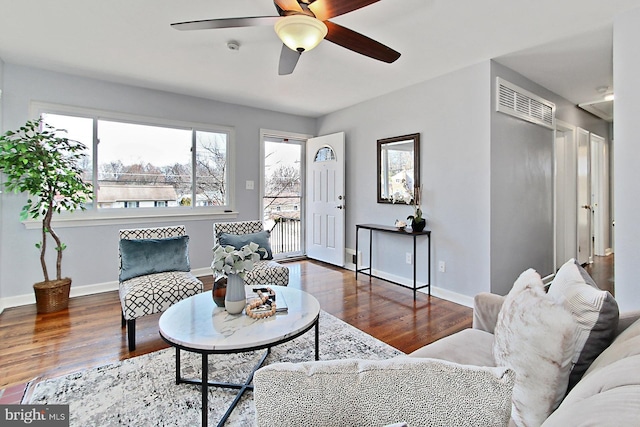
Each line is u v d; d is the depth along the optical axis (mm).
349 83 3672
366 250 4426
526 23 2387
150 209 3945
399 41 2652
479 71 3094
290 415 577
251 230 3387
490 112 3025
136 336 2508
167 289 2393
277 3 1670
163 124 3973
